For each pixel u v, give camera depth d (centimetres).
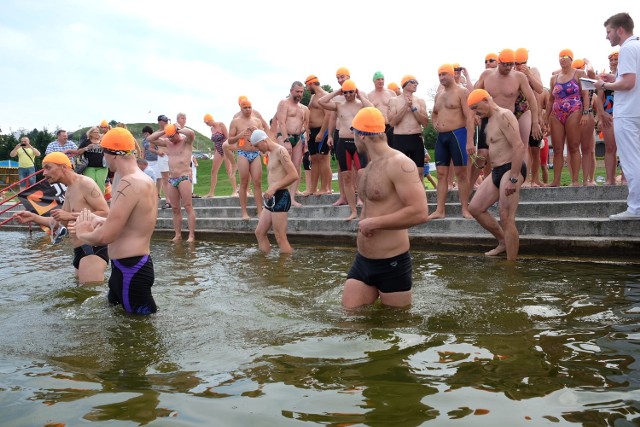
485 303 448
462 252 807
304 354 329
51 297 518
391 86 1171
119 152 446
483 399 254
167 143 1132
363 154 465
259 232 880
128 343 364
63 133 1334
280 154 841
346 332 373
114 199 437
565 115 901
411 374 289
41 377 300
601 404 243
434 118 882
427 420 233
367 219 434
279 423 235
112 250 452
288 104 1118
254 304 475
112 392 276
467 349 328
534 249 743
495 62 971
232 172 1455
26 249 1003
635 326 366
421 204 422
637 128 673
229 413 247
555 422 228
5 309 475
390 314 423
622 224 691
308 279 601
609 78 707
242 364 315
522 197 884
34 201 715
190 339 370
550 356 311
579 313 406
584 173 940
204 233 1214
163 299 506
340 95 1074
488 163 941
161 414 247
